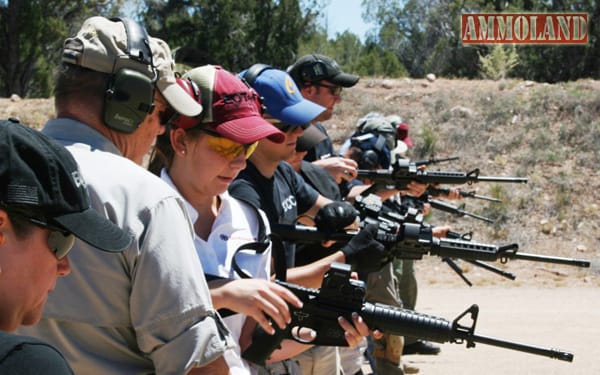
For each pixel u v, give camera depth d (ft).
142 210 7.23
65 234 5.64
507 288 42.29
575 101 65.41
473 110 67.00
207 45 97.40
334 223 12.38
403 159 20.88
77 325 7.29
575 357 23.76
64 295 7.20
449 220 54.60
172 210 7.36
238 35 99.35
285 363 12.23
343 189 19.99
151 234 7.18
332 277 9.69
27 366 4.59
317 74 18.30
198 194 9.92
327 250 13.05
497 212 54.54
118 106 7.78
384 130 21.95
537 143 61.82
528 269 46.09
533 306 35.86
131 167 7.43
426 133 63.16
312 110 12.59
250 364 10.38
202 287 7.39
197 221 9.98
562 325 30.01
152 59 8.05
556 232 53.01
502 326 29.73
